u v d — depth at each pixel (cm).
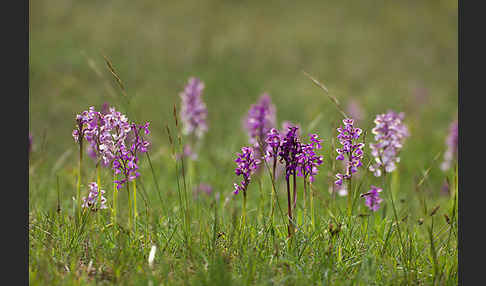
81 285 262
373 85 601
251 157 268
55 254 267
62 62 535
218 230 272
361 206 279
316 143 268
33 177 290
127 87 455
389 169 269
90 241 269
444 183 302
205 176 303
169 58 612
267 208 282
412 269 267
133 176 269
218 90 536
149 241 271
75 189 284
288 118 446
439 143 367
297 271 264
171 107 423
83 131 269
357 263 266
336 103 270
